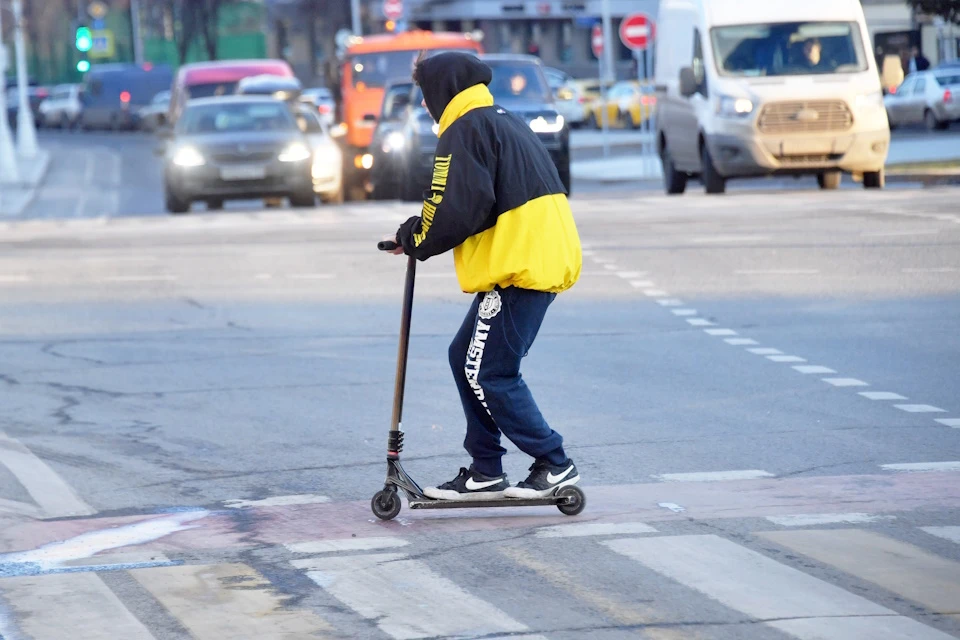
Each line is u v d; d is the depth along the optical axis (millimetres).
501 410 19438
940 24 141625
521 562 17625
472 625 15297
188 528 19812
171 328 37844
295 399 28859
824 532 18750
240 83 107562
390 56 96500
